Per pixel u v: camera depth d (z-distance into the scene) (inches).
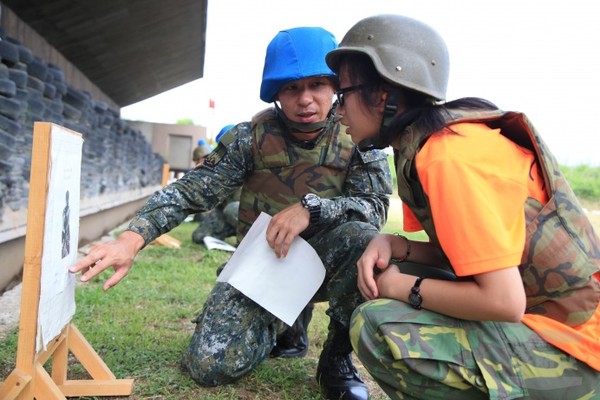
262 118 99.1
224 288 93.7
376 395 93.9
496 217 57.8
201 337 90.6
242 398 87.7
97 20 281.3
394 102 66.3
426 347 64.1
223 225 263.1
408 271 74.9
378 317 67.1
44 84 182.7
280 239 86.2
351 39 70.1
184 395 86.7
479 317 60.4
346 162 98.8
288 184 99.2
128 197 407.8
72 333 85.1
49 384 67.1
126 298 145.6
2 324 120.9
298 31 91.4
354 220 93.9
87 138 274.5
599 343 61.2
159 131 719.7
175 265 199.9
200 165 96.8
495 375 62.6
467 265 57.6
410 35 66.9
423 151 62.9
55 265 69.5
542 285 62.4
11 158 152.7
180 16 332.5
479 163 60.0
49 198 64.8
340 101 71.7
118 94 508.4
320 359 93.7
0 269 149.9
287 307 87.5
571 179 624.7
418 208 69.2
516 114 63.5
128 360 98.0
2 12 211.3
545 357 62.8
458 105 67.0
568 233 61.7
